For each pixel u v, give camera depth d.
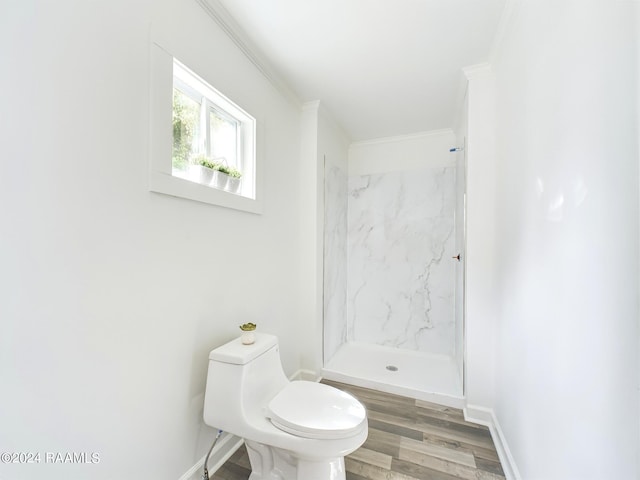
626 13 0.58
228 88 1.38
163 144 1.01
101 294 0.83
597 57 0.67
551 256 0.90
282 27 1.39
